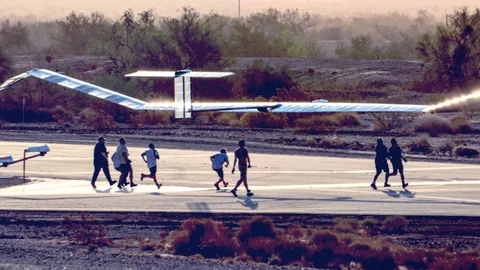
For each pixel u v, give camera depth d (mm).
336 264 73375
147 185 110750
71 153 150250
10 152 151250
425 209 91688
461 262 71562
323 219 88312
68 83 78312
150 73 73250
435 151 156500
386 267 72688
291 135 185250
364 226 86000
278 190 106000
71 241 80625
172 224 87812
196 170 126562
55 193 103938
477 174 123062
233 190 102062
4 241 80062
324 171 126250
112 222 88625
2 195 102438
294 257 75875
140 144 167250
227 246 78750
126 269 68562
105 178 118438
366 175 121562
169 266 70125
